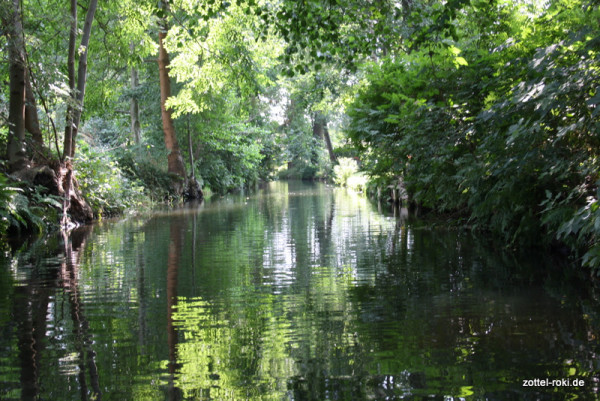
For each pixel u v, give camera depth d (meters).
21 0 9.96
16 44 9.34
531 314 3.39
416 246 6.56
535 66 4.46
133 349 2.97
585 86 3.96
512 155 5.29
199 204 17.81
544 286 4.14
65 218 10.48
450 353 2.78
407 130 8.27
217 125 24.44
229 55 14.98
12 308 3.91
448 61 8.44
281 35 7.28
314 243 7.20
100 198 13.21
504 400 2.25
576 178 5.27
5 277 5.13
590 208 3.88
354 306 3.77
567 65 4.40
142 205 17.12
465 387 2.38
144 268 5.54
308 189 27.77
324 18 7.05
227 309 3.79
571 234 4.97
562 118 4.71
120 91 23.12
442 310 3.57
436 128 7.49
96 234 9.09
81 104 10.65
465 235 7.40
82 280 4.93
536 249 5.87
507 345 2.86
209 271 5.29
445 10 5.81
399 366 2.63
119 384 2.49
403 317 3.44
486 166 6.22
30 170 10.49
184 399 2.32
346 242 7.19
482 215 6.98
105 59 18.42
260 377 2.55
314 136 46.91
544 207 5.77
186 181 21.70
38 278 5.06
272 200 18.52
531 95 4.25
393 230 8.38
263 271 5.24
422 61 9.23
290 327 3.32
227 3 7.78
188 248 7.01
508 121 5.26
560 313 3.39
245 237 8.09
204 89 16.27
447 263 5.30
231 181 29.91
